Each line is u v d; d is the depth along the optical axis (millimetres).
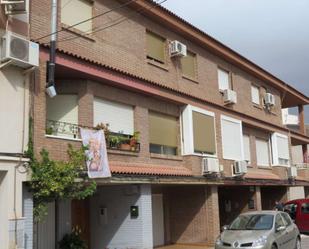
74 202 15688
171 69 18781
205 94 20984
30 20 12445
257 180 24203
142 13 17422
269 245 13227
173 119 19078
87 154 12930
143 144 16516
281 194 29281
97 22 15141
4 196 10930
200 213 19703
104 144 13688
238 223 14781
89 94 14328
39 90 12211
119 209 15773
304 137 33750
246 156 25219
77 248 13859
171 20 18562
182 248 18641
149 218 15586
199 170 19031
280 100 30672
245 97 25203
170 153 18578
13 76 11508
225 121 22172
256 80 27078
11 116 11328
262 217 14688
